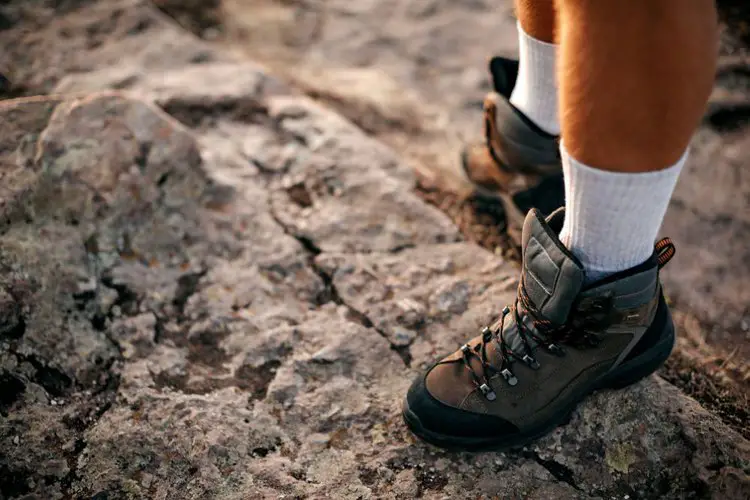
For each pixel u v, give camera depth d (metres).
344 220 1.82
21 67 2.35
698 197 2.05
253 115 2.19
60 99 1.75
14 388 1.39
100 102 1.74
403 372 1.47
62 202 1.63
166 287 1.62
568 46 0.94
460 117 2.46
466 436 1.27
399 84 2.62
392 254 1.74
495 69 1.73
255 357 1.50
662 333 1.30
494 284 1.65
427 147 2.31
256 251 1.73
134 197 1.71
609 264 1.12
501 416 1.26
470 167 1.90
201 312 1.58
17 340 1.44
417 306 1.59
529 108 1.61
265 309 1.60
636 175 0.98
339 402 1.41
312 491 1.25
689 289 1.80
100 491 1.25
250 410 1.39
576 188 1.05
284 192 1.91
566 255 1.09
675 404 1.35
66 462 1.29
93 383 1.43
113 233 1.66
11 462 1.28
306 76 2.66
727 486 1.21
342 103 2.51
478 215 1.93
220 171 1.94
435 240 1.78
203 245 1.72
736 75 2.51
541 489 1.26
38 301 1.49
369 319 1.57
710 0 0.89
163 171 1.76
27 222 1.58
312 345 1.52
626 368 1.30
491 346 1.28
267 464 1.30
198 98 2.21
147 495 1.25
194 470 1.28
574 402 1.30
